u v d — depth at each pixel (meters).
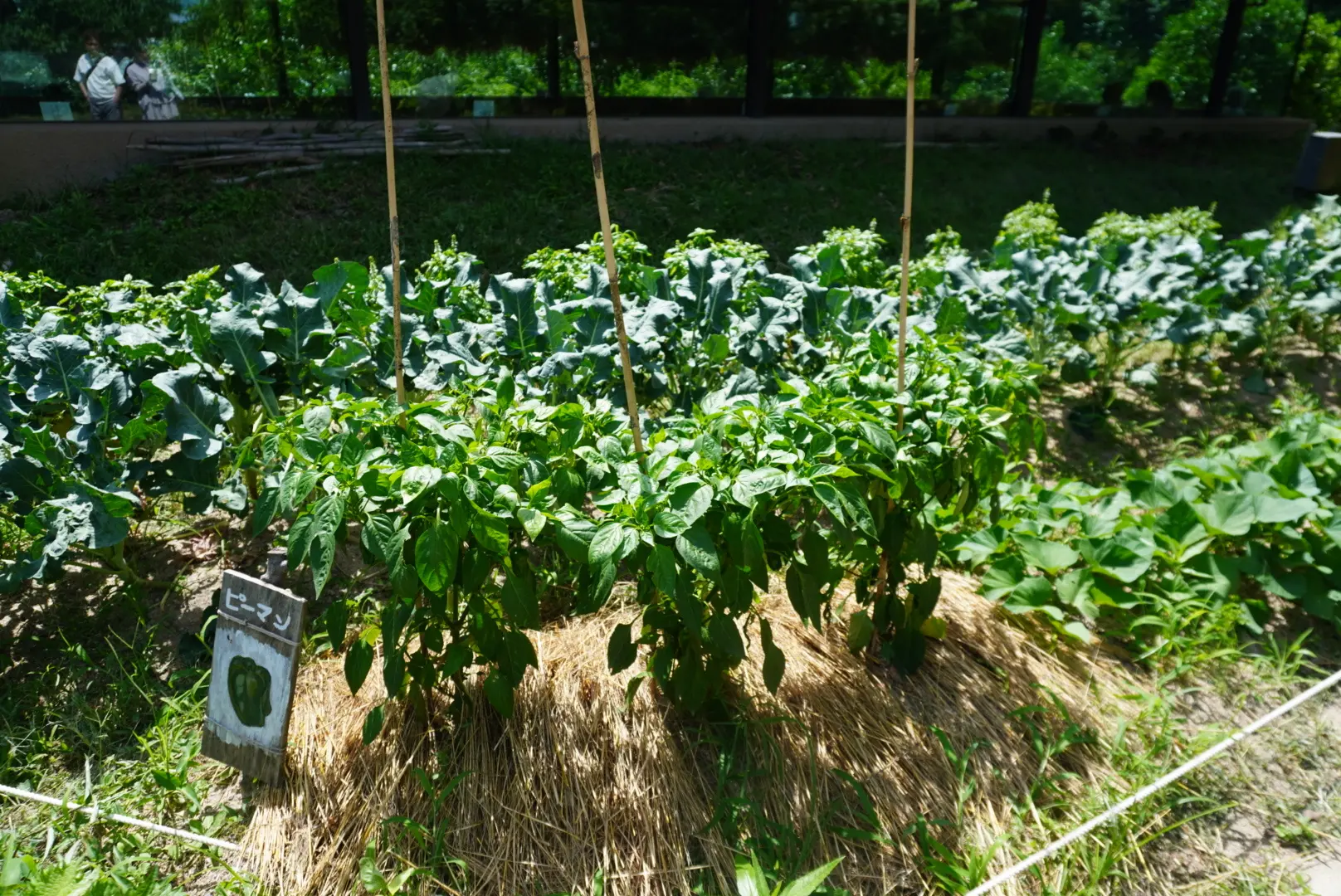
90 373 3.42
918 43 13.12
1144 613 3.50
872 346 3.24
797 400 2.84
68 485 3.23
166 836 2.60
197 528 3.95
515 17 11.16
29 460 3.33
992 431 2.88
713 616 2.46
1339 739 3.06
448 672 2.49
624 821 2.54
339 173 9.23
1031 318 4.90
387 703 2.78
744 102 12.55
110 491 3.15
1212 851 2.66
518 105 11.59
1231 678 3.31
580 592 2.55
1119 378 5.78
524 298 3.94
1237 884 2.56
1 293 4.03
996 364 3.35
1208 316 5.57
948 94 13.67
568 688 2.85
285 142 9.59
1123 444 5.08
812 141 12.09
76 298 4.63
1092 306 4.99
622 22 11.62
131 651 3.30
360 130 10.17
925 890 2.48
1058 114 14.48
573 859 2.48
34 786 2.81
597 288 4.32
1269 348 6.06
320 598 3.57
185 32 9.81
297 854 2.50
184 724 2.96
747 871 2.21
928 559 2.84
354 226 8.11
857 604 3.34
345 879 2.44
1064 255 5.57
